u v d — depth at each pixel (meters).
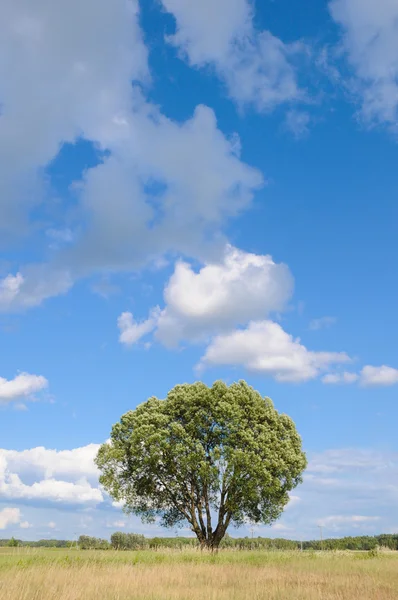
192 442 41.06
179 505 42.72
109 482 42.88
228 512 42.12
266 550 40.12
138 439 41.84
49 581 15.87
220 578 19.89
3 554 24.83
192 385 44.47
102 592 14.83
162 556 29.67
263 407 43.88
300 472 43.25
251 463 39.62
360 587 17.11
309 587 16.69
